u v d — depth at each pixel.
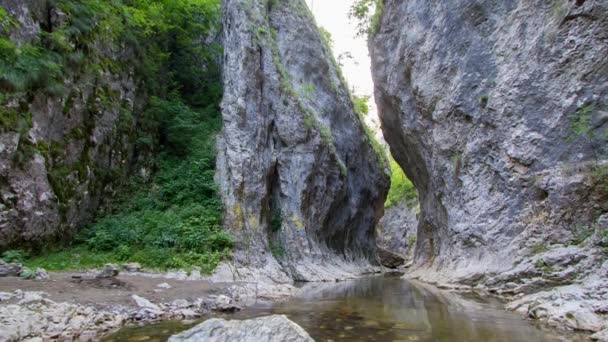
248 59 21.12
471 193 15.43
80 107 15.39
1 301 7.53
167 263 14.14
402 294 12.40
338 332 7.04
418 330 7.20
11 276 10.02
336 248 25.09
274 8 25.91
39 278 10.00
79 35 15.41
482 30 16.41
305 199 21.55
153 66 21.00
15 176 12.26
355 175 28.33
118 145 17.72
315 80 26.73
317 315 8.67
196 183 18.23
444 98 17.56
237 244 16.62
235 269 15.13
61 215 14.06
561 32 12.96
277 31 25.69
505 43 15.23
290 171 21.27
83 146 15.49
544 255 11.42
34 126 13.12
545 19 13.70
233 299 10.82
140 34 19.97
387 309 9.47
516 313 8.89
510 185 13.72
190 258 14.74
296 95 22.38
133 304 8.63
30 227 12.63
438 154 17.91
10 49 12.20
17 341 6.01
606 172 11.18
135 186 18.38
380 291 13.35
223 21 24.14
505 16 15.57
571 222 11.71
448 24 17.97
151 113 20.30
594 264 10.23
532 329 7.24
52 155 13.83
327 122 26.14
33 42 13.37
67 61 14.73
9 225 11.91
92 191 15.91
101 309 7.98
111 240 14.83
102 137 16.62
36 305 7.46
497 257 13.28
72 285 9.73
